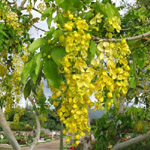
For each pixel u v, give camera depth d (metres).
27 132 20.89
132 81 1.99
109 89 1.26
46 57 1.20
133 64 2.00
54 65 1.18
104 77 1.24
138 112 3.05
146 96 2.90
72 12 1.39
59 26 1.24
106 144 3.15
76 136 1.20
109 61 1.27
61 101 1.32
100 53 1.27
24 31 4.26
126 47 1.35
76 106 1.15
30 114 20.56
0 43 3.31
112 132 3.10
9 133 3.30
